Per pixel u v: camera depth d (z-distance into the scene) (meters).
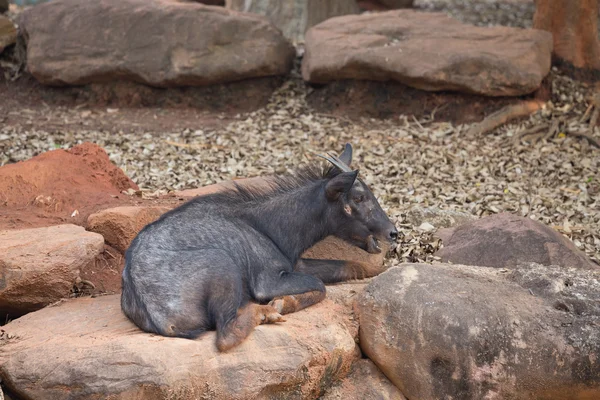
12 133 14.93
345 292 8.02
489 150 14.52
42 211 9.32
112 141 14.62
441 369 7.24
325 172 8.39
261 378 6.75
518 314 7.14
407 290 7.44
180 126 15.84
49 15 17.22
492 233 9.62
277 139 15.02
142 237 7.46
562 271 7.70
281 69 17.17
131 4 16.94
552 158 14.15
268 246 7.81
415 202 12.20
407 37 16.39
